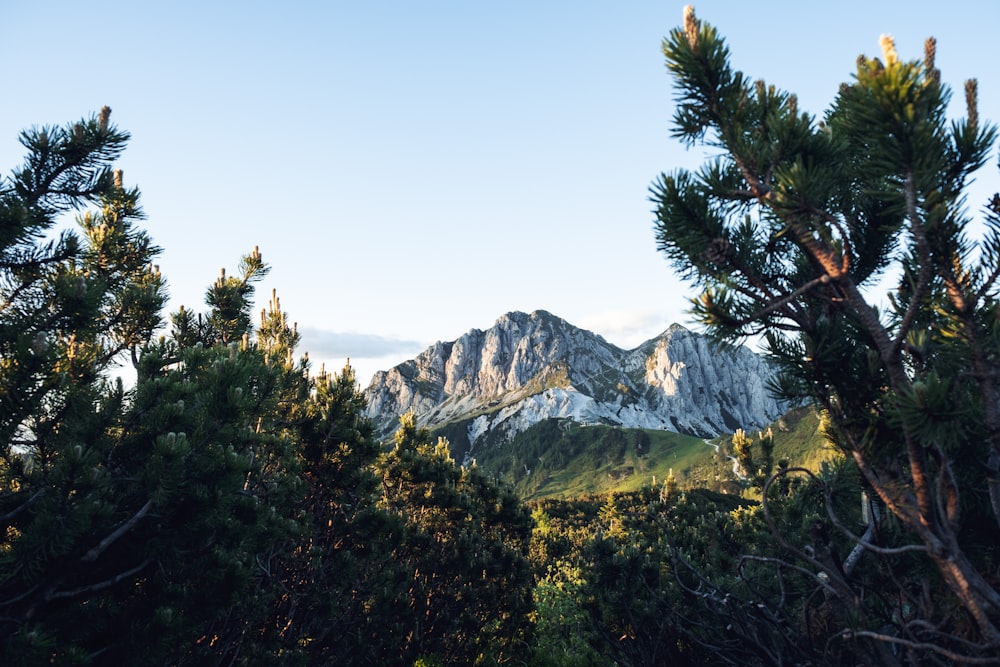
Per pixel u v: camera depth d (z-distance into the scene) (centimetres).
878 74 286
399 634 1140
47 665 442
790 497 689
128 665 504
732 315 366
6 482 523
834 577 402
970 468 396
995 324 303
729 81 346
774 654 491
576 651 1314
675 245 375
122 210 802
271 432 939
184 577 586
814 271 379
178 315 934
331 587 994
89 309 527
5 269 529
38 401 477
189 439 541
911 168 295
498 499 1794
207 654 693
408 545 1310
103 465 520
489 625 1516
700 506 960
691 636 574
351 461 1031
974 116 306
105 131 542
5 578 443
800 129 334
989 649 331
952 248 318
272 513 765
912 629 411
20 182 527
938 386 285
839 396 361
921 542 407
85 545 499
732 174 366
